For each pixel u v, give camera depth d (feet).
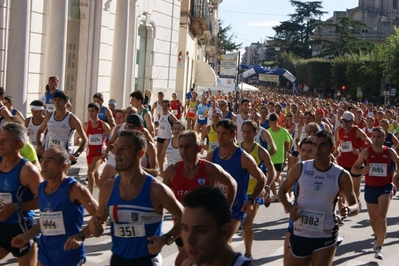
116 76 69.15
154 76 84.48
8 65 49.80
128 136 15.15
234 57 125.59
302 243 19.03
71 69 62.49
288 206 19.12
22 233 18.21
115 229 15.47
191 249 9.17
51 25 54.85
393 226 37.60
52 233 16.62
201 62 151.12
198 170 19.16
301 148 24.93
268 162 25.85
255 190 21.97
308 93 285.64
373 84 221.46
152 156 26.61
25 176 17.83
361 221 38.29
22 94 50.26
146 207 15.25
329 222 18.92
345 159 38.68
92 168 34.24
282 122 66.18
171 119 49.06
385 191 29.40
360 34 391.45
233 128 22.07
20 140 17.83
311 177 18.95
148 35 82.28
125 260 15.39
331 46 313.53
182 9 118.01
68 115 31.83
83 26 63.10
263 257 28.14
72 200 16.57
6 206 17.79
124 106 71.46
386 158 29.48
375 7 404.77
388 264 28.37
